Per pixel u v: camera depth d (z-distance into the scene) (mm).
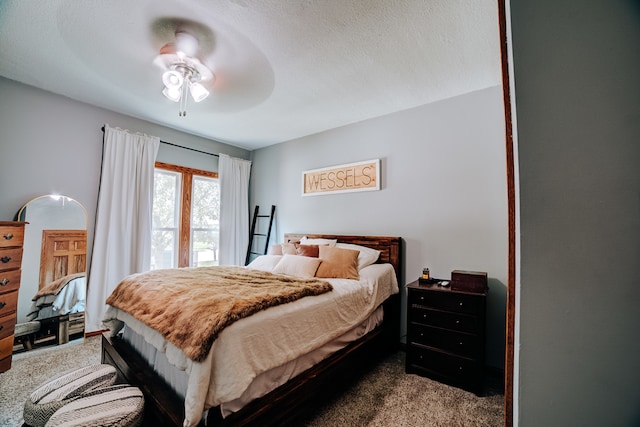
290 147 4062
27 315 2469
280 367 1456
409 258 2820
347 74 2271
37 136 2607
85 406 1222
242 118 3258
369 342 2191
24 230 2355
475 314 1988
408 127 2902
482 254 2404
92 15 1661
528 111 638
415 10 1596
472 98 2527
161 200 3598
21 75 2383
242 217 4340
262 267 2977
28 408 1317
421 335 2191
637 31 569
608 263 562
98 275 2869
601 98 582
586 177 583
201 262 3977
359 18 1660
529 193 629
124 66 2213
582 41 606
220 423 1170
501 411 1743
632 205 550
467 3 1537
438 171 2680
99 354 2430
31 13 1656
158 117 3262
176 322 1385
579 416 575
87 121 2906
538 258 616
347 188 3326
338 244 3068
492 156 2396
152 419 1348
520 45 660
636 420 534
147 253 3221
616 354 552
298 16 1646
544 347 606
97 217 2900
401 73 2250
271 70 2221
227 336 1234
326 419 1634
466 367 1988
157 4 1569
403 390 1964
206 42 1879
